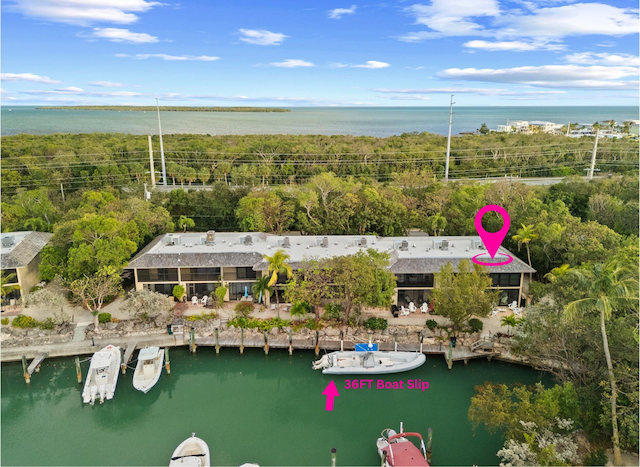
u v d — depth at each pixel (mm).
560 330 32719
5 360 42344
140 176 120188
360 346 41812
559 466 25953
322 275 44812
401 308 49000
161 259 50312
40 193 76438
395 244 54562
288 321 46344
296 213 73438
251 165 123625
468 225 66062
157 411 37188
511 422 29078
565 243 52188
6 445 33156
